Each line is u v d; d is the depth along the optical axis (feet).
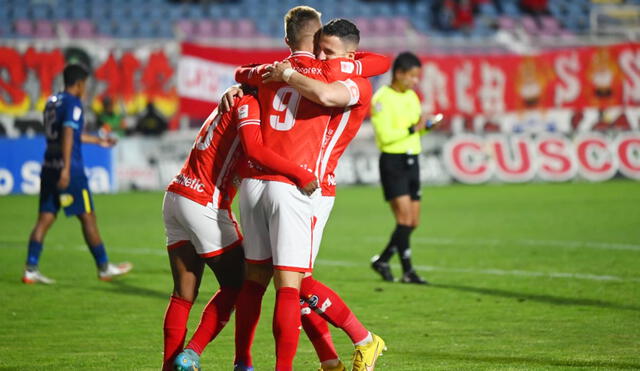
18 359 63.31
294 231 51.78
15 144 231.91
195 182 54.39
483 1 341.41
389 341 69.00
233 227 55.42
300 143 52.70
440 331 72.90
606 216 171.63
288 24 55.26
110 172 241.14
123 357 64.08
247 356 54.70
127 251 131.23
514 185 254.47
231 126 54.19
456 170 258.78
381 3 338.95
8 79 236.02
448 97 256.11
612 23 341.00
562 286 95.55
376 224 168.55
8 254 128.36
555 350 64.49
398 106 101.35
